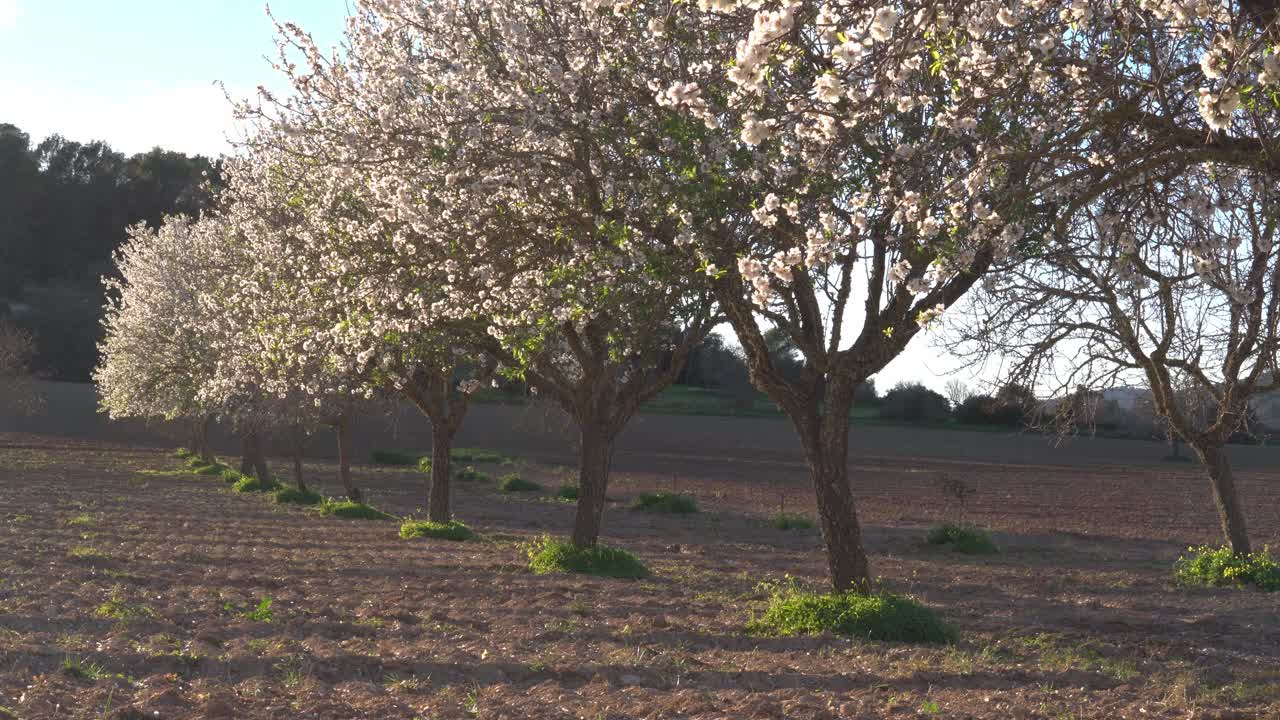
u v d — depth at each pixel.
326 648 9.89
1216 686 9.99
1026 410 12.68
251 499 34.00
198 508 29.38
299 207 16.47
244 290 19.69
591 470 18.55
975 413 100.38
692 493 48.62
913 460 74.94
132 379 38.09
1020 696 8.93
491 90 11.12
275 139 16.09
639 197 11.09
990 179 7.70
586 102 10.69
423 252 12.47
